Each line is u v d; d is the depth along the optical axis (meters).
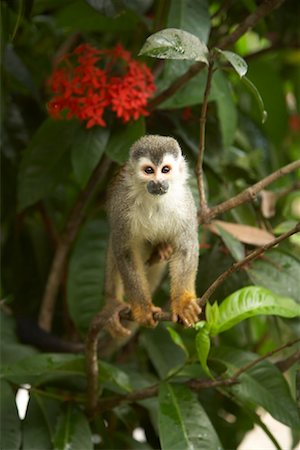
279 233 7.11
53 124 7.15
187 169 6.61
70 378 6.86
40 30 9.02
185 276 6.27
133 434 7.99
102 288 7.61
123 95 6.51
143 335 7.48
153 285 7.36
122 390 6.90
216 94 7.04
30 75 8.10
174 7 6.55
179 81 6.77
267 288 6.45
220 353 6.25
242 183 8.00
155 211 6.38
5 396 6.42
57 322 8.91
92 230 7.86
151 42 5.15
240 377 6.05
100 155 6.84
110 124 6.93
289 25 8.69
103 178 8.49
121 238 6.50
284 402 5.94
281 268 6.60
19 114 8.60
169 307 6.91
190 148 7.58
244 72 5.23
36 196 7.23
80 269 7.70
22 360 6.36
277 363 6.41
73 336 8.52
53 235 8.66
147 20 7.64
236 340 7.83
